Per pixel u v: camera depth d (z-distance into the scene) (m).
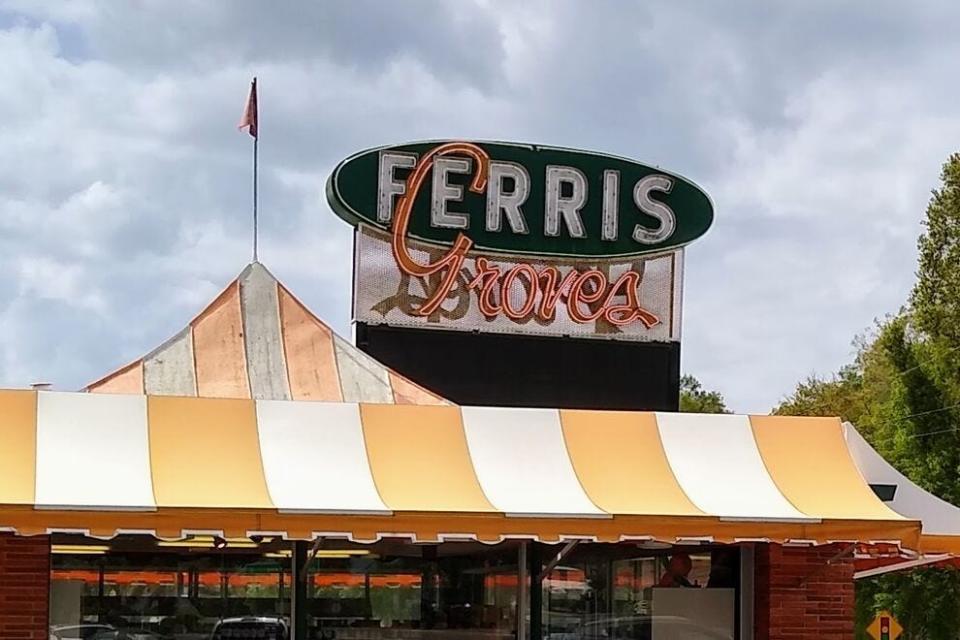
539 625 14.93
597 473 13.98
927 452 35.84
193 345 16.17
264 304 16.69
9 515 11.66
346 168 22.38
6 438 12.64
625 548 15.29
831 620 15.40
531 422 14.31
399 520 12.60
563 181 23.31
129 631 13.81
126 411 13.20
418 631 14.69
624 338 23.27
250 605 14.20
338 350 16.50
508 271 22.92
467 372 22.52
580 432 14.39
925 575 35.50
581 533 13.04
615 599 15.18
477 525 12.79
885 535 13.77
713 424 14.86
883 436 39.12
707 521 13.38
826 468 14.70
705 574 15.46
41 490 12.09
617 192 23.50
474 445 13.92
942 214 41.12
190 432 13.19
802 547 15.45
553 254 23.11
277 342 16.41
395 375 16.44
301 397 15.88
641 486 13.95
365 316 22.23
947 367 36.34
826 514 13.90
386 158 22.62
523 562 15.02
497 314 22.77
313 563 14.45
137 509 11.95
